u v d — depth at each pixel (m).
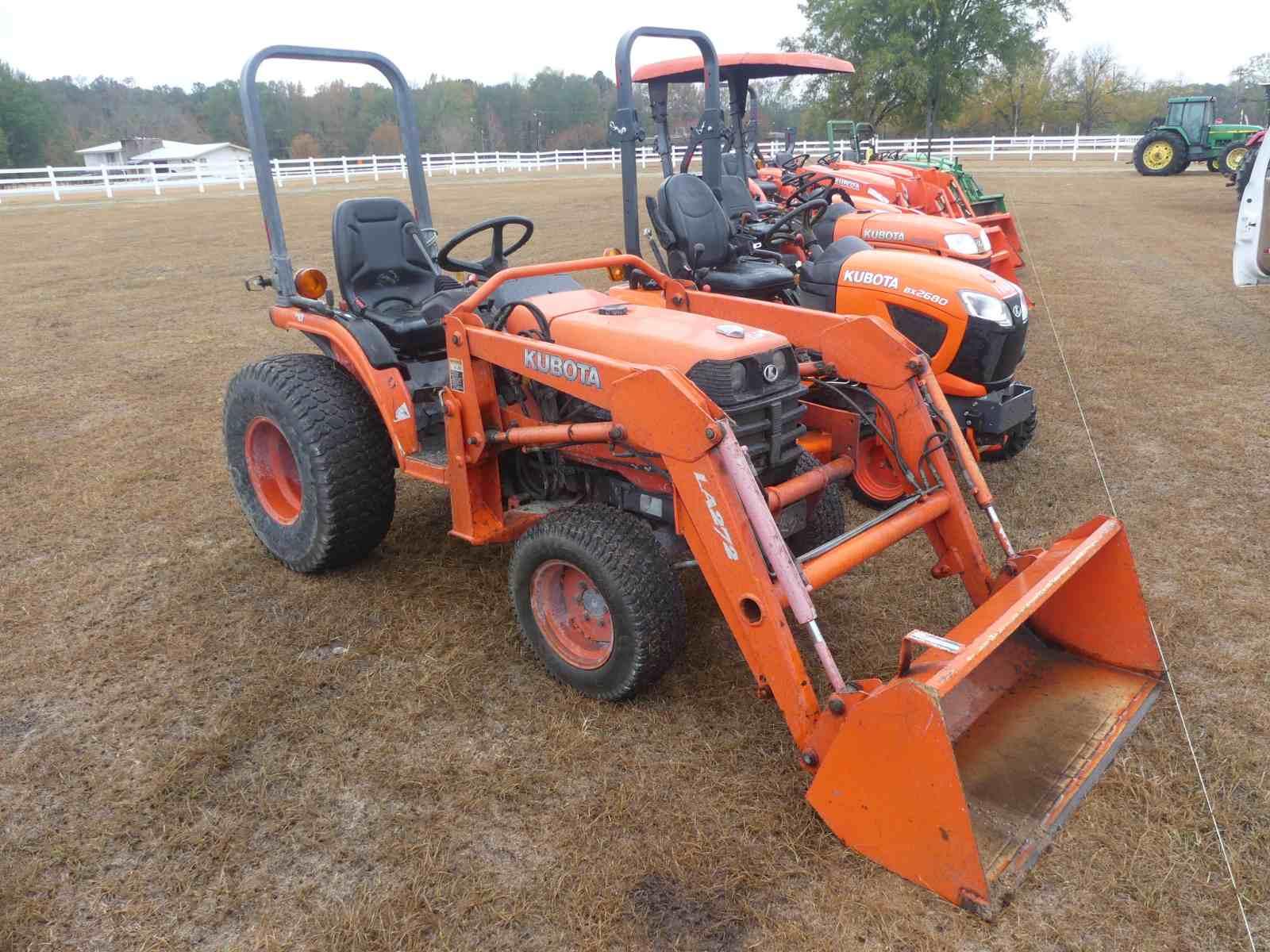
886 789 2.01
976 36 29.91
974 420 4.08
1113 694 2.52
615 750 2.51
